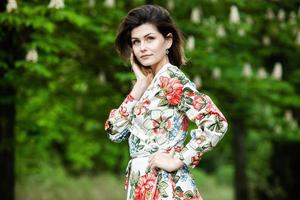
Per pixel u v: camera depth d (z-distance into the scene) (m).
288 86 11.42
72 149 17.00
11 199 9.36
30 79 9.44
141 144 3.23
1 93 8.89
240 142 14.12
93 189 21.02
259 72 11.33
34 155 15.64
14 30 8.36
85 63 9.94
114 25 9.24
